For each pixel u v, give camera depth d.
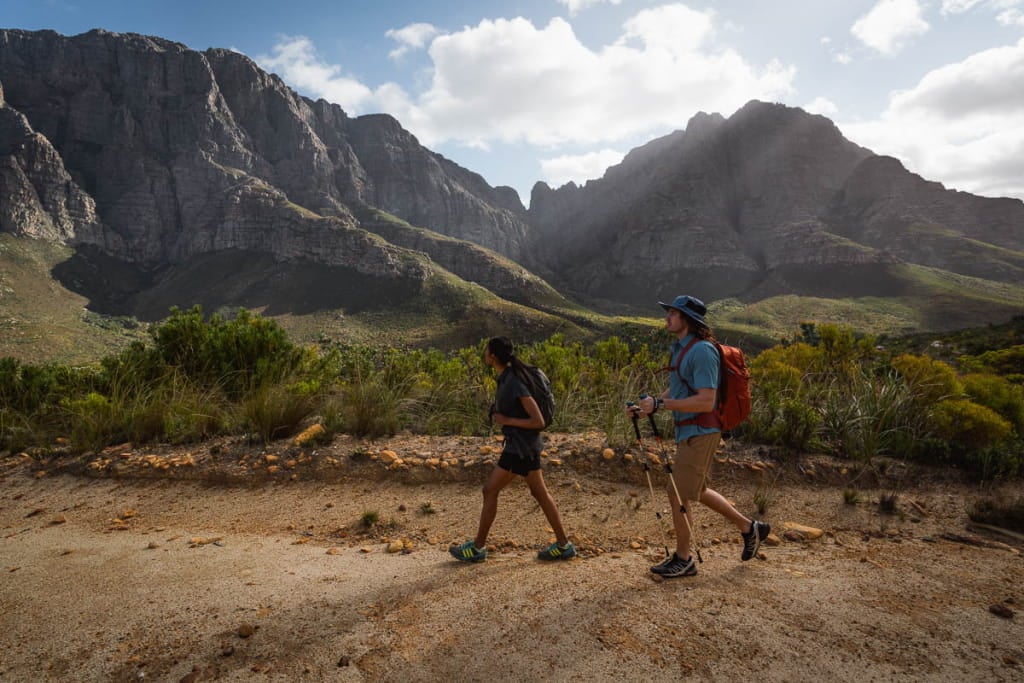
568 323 171.25
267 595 3.24
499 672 2.38
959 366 11.05
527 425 3.69
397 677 2.35
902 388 6.75
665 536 4.26
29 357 137.12
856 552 3.92
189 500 5.34
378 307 193.38
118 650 2.66
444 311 184.62
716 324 195.62
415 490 5.32
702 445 3.38
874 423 6.29
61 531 4.68
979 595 3.20
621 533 4.31
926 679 2.33
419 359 9.91
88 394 7.88
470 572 3.55
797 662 2.44
